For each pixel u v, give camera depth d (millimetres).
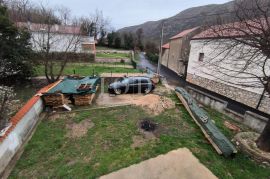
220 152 6570
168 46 32156
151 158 6164
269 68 11328
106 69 23656
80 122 9055
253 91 13180
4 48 13406
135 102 11664
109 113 10016
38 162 6395
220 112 11289
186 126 8625
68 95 11164
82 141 7449
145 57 49062
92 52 31062
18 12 17781
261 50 6027
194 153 6453
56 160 6402
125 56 40875
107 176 5453
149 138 7488
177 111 10305
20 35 14578
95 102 11844
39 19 16984
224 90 15977
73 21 25750
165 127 8453
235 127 9078
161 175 5469
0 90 7141
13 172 6000
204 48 17938
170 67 30547
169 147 6758
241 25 6762
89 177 5457
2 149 6086
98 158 6320
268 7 5715
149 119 9242
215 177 5457
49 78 16578
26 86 15430
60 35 22156
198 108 10016
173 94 13500
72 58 27422
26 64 15133
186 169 5707
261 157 6426
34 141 7598
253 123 9156
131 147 6863
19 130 7379
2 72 14594
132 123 8797
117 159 6172
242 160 6457
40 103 10094
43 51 15828
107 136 7668
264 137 6840
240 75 13656
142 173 5535
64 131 8297
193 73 20766
